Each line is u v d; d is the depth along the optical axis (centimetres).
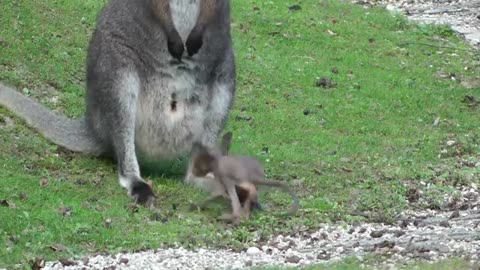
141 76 1372
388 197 1349
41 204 1248
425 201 1346
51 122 1477
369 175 1452
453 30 2434
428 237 1177
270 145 1578
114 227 1198
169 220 1241
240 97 1797
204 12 1366
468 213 1301
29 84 1659
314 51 2103
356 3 2633
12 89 1516
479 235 1184
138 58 1367
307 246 1159
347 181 1420
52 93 1656
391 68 2073
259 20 2205
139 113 1384
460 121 1791
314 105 1805
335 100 1842
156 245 1149
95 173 1395
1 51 1730
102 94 1377
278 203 1316
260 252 1134
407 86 1964
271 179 1407
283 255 1122
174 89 1379
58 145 1466
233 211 1235
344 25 2306
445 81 2025
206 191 1327
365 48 2186
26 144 1444
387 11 2541
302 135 1642
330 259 1093
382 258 1082
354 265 1040
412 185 1413
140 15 1358
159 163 1434
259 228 1212
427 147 1612
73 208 1235
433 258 1079
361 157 1554
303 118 1730
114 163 1438
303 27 2228
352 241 1175
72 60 1772
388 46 2223
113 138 1370
